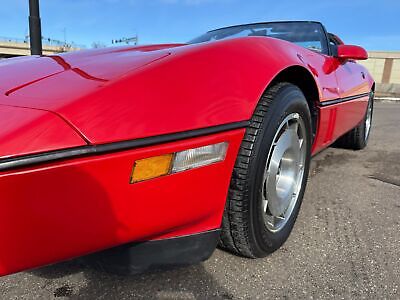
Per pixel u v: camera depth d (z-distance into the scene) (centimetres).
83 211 96
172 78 117
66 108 98
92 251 103
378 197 240
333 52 254
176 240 129
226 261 157
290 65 159
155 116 106
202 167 118
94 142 95
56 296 135
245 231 142
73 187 94
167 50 139
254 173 137
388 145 427
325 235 183
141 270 128
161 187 109
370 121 411
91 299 133
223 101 125
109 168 97
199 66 127
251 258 158
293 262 157
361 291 138
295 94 163
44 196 91
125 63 125
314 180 278
